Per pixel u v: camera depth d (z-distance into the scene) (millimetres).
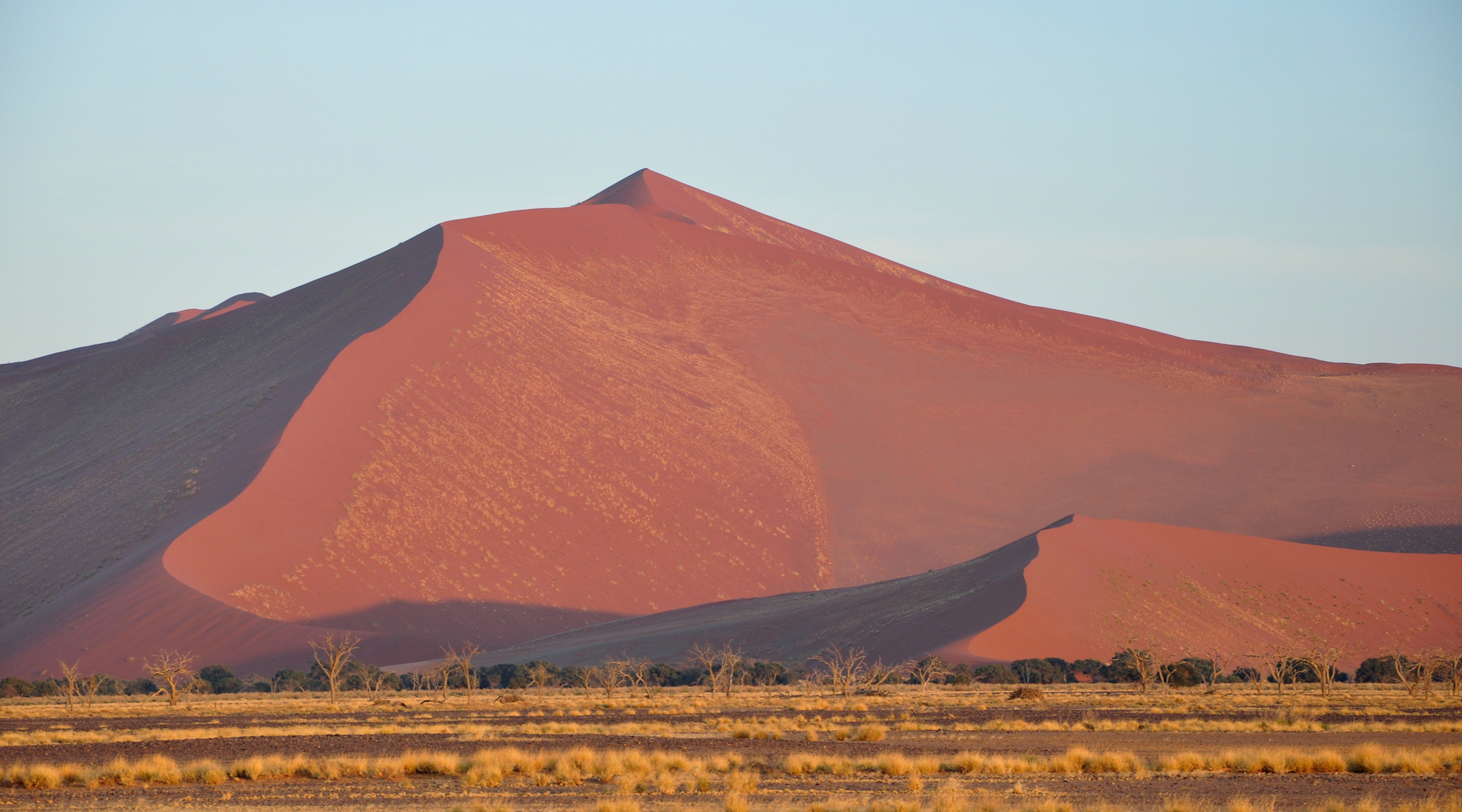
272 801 75750
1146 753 100500
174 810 72062
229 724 148750
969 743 112312
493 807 68812
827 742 113500
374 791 80062
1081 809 66750
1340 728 124812
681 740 116812
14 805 74625
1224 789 75562
